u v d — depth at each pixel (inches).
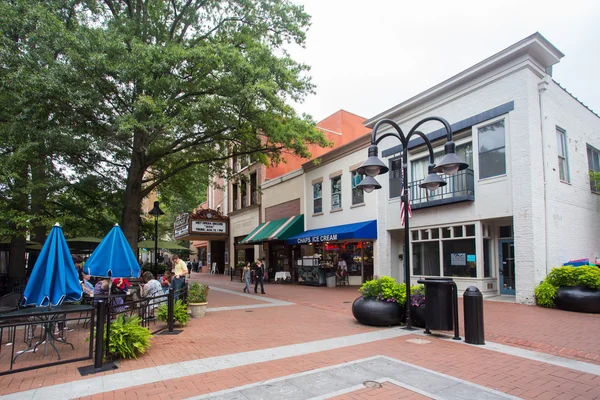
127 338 236.1
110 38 424.2
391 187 636.7
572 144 519.5
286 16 575.8
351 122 976.9
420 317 315.9
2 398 170.6
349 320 366.3
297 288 722.2
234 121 523.5
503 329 304.8
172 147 568.7
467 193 502.3
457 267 525.3
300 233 863.7
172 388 181.5
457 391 173.5
